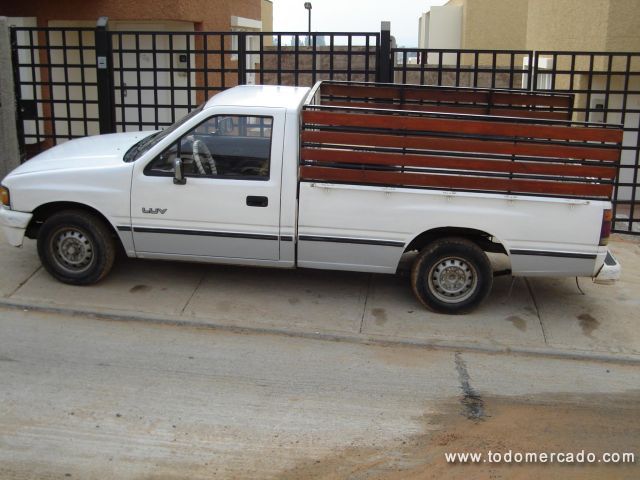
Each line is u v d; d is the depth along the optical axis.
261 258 6.75
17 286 7.01
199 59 14.30
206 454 4.56
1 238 8.26
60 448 4.55
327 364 5.91
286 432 4.85
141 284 7.20
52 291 6.93
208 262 6.87
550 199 6.44
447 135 6.45
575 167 6.42
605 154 6.39
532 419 5.18
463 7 23.33
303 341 6.32
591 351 6.32
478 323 6.75
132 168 6.67
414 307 7.01
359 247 6.63
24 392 5.21
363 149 6.48
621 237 9.59
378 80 9.87
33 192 6.77
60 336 6.16
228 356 5.97
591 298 7.42
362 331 6.51
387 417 5.11
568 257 6.55
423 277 6.76
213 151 6.62
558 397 5.53
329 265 6.73
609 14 10.57
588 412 5.31
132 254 6.85
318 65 17.02
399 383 5.64
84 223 6.81
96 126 14.12
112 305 6.73
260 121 6.57
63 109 14.01
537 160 6.49
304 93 7.32
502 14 22.55
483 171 6.46
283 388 5.46
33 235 7.19
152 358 5.86
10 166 10.35
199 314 6.66
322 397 5.36
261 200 6.57
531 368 6.02
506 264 8.16
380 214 6.54
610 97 11.77
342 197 6.52
